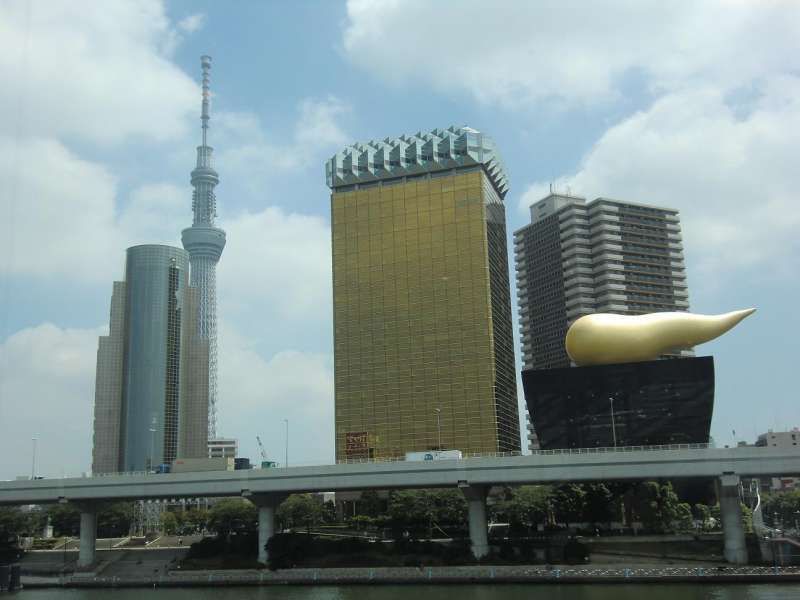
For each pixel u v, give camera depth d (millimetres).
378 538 153375
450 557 126000
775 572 106688
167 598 112375
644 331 160250
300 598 105500
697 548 124688
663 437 156750
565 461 124812
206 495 142750
